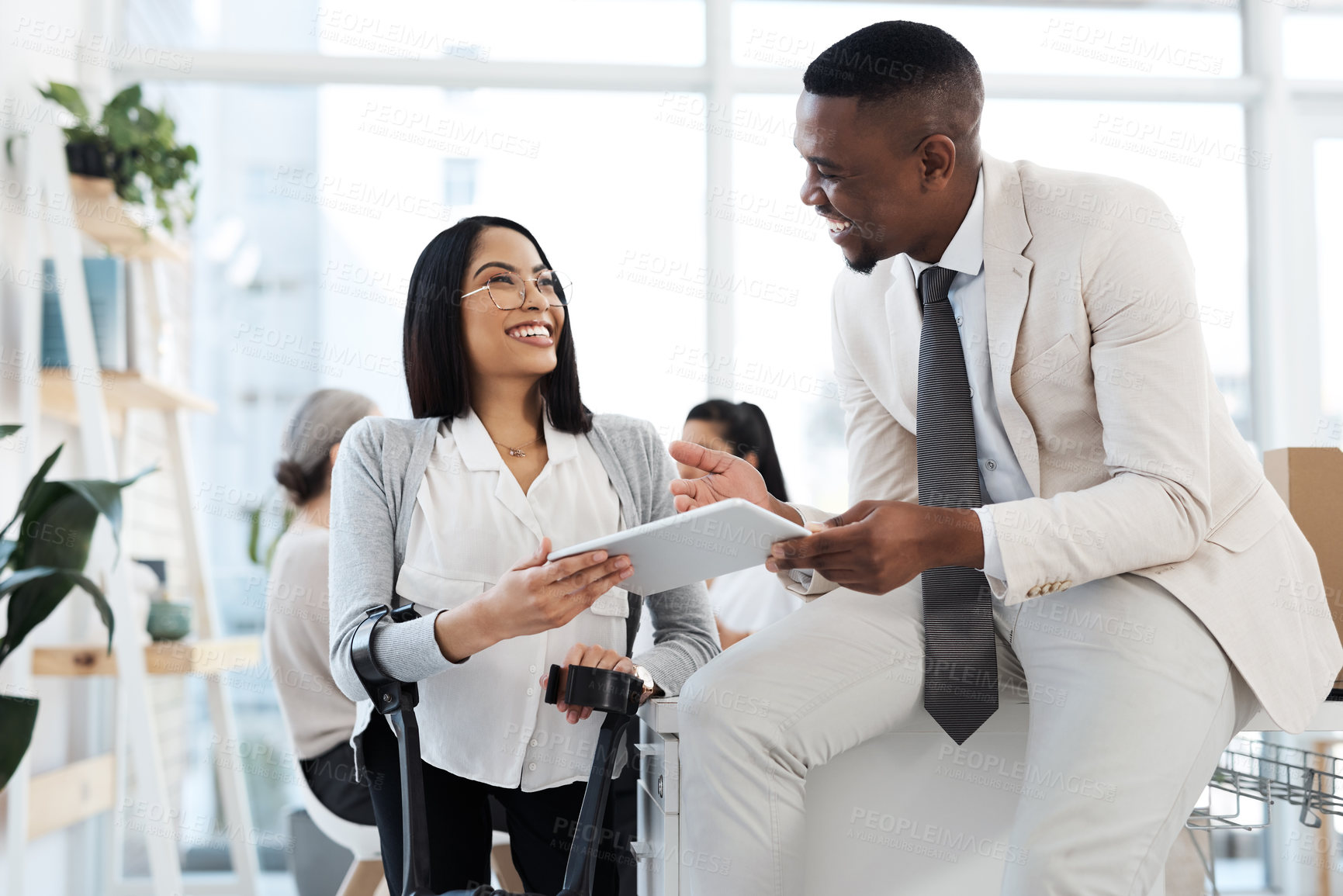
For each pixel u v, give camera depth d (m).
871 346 1.51
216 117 3.18
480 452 1.47
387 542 1.42
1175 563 1.21
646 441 1.59
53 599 2.01
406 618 1.30
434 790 1.39
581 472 1.50
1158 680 1.15
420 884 1.20
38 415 2.50
